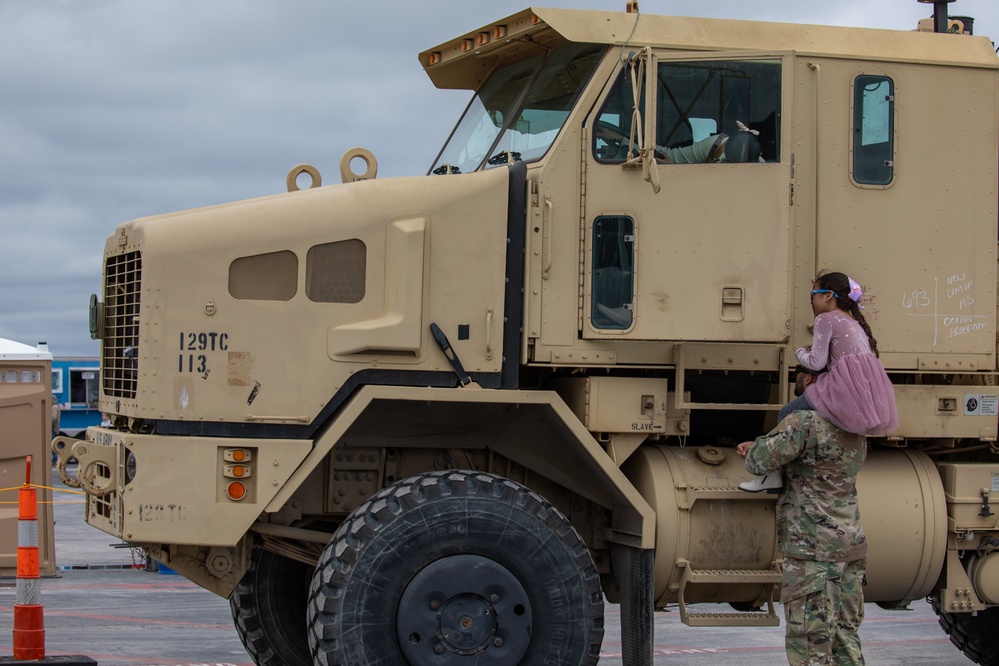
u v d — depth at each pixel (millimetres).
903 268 6637
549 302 6219
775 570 6398
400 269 6047
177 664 8062
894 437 6707
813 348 6125
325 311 6047
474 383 6102
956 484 6727
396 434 6406
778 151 6426
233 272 6031
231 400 5973
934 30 7176
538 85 6730
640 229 6266
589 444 6098
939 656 8984
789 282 6352
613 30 6410
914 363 6633
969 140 6738
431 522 5820
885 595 6832
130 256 6328
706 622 6320
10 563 11688
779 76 6453
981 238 6727
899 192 6652
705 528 6359
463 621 5812
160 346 5980
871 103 6648
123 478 5961
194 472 5855
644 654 6188
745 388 6684
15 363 11516
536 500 5996
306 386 6012
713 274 6289
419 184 6188
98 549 14336
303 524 6539
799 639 6066
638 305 6242
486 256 6156
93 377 30156
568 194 6258
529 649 5898
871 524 6613
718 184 6312
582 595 5949
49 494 11781
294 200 6145
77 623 9664
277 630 7027
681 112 6438
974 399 6742
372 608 5727
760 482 6176
